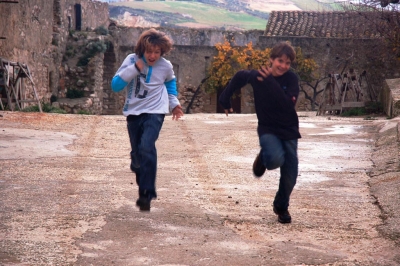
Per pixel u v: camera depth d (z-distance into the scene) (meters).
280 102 5.26
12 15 24.83
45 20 30.67
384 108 24.14
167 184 7.42
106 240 4.92
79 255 4.50
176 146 11.00
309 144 11.37
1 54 23.44
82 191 6.79
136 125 5.53
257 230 5.42
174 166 8.85
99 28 36.38
